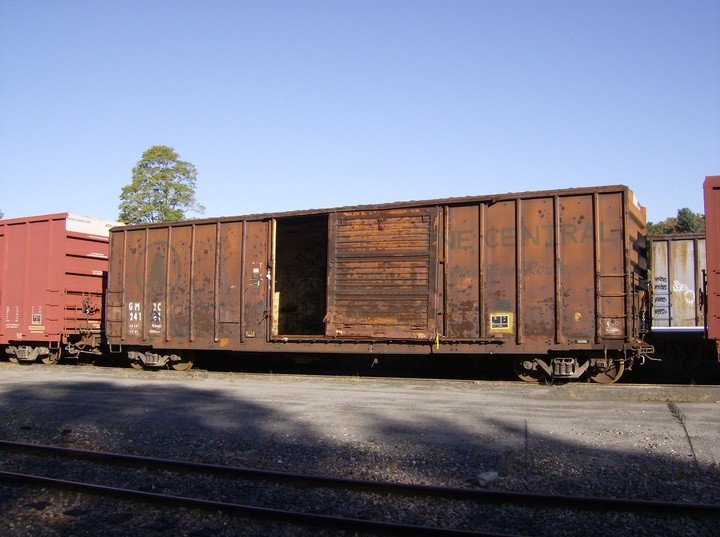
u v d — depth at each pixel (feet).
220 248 55.31
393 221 48.73
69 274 65.00
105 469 25.79
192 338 55.62
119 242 60.90
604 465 24.17
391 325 47.85
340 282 49.88
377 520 19.72
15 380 52.08
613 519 19.29
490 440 28.07
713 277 41.60
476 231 46.32
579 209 43.80
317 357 56.54
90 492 22.31
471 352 45.68
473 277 46.09
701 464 23.89
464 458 25.61
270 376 53.26
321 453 26.96
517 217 45.16
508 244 45.44
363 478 23.84
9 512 21.08
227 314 54.34
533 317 44.32
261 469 25.20
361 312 48.91
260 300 53.06
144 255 59.00
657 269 58.80
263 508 19.85
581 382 46.14
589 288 43.09
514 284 45.03
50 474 25.44
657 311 58.18
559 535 18.43
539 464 24.44
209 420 33.73
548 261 44.24
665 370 57.82
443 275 47.01
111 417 35.14
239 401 39.27
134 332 58.80
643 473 23.13
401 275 48.01
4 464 26.96
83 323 66.08
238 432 30.89
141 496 21.40
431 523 19.40
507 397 39.09
